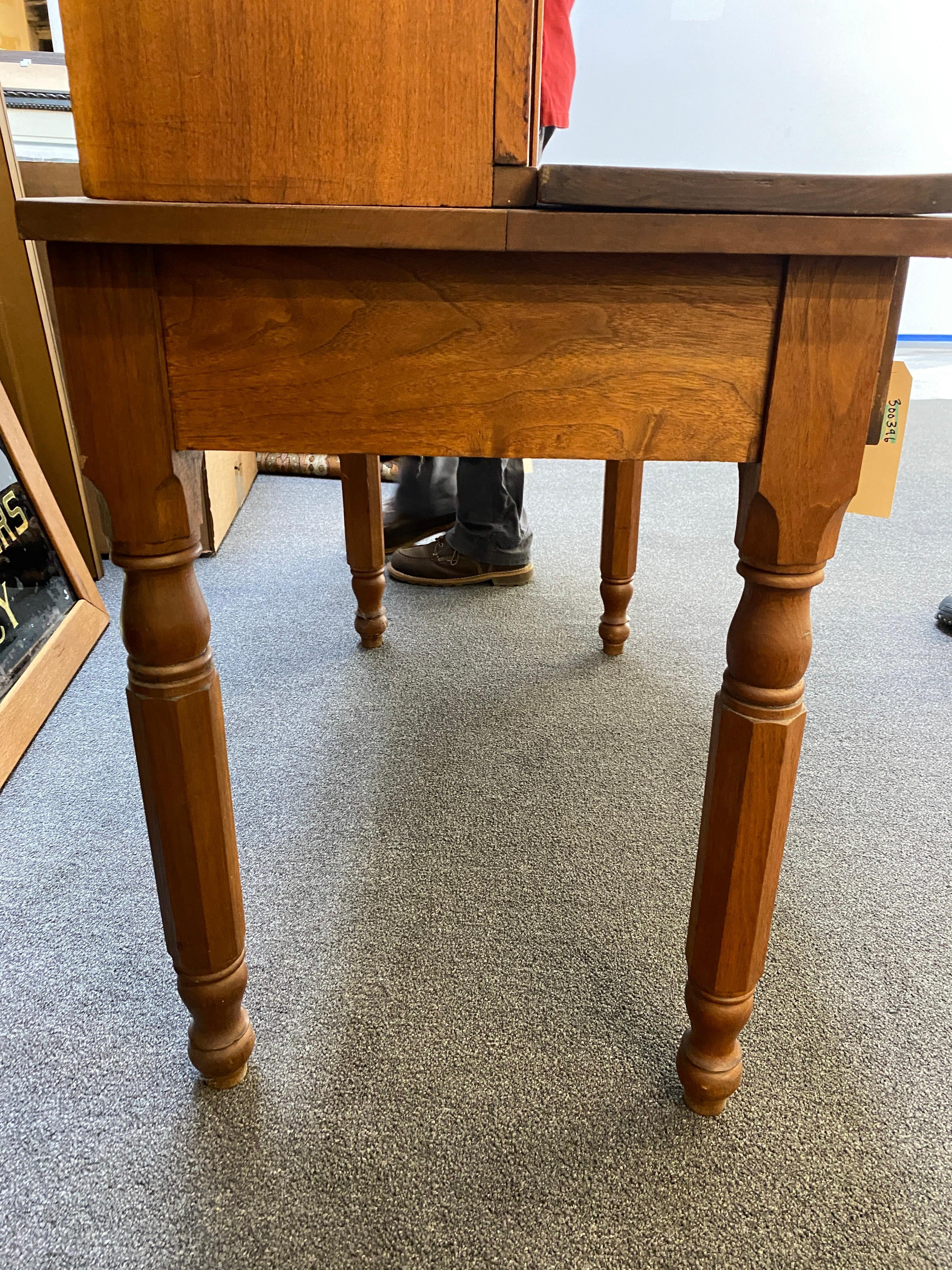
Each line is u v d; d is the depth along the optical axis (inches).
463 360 22.6
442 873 42.2
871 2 153.9
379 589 62.7
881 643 66.9
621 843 44.5
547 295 22.0
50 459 67.8
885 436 28.8
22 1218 26.8
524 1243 26.3
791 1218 27.1
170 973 36.1
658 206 20.1
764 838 26.7
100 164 21.1
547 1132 29.8
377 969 36.6
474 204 21.0
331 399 23.0
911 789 49.4
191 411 23.2
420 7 19.7
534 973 36.5
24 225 20.2
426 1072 31.9
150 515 23.8
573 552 85.3
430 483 78.4
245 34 20.1
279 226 20.1
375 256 21.7
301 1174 28.2
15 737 50.2
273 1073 31.9
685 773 50.3
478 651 64.8
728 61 157.6
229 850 28.4
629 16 153.2
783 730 25.5
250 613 69.9
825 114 163.0
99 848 43.3
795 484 23.5
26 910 39.2
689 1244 26.3
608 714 56.4
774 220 20.1
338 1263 25.7
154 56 20.3
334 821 45.8
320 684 59.6
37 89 67.1
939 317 197.5
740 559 25.6
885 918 39.9
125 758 50.6
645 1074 32.0
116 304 21.9
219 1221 26.8
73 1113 30.2
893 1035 33.8
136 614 24.9
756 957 28.4
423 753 51.8
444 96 20.3
